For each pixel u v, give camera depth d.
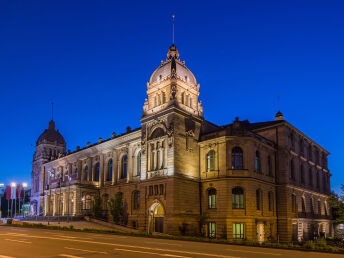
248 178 52.97
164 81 59.22
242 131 55.03
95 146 78.81
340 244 47.12
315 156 78.44
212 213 54.09
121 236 40.06
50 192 84.81
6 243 27.92
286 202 59.00
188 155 56.44
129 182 65.69
